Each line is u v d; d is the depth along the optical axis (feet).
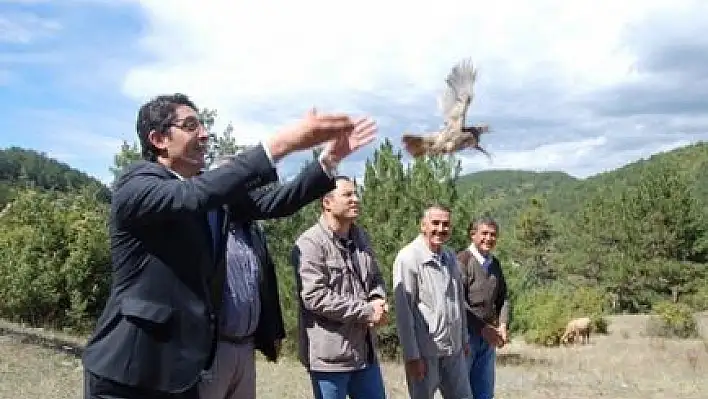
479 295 23.86
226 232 11.53
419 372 20.25
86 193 61.11
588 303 105.29
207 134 11.39
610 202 167.43
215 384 13.10
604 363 63.16
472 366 23.91
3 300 55.57
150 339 10.19
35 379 31.50
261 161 9.66
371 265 18.25
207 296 10.70
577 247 179.52
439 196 52.08
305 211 55.01
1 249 56.70
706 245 132.87
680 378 45.62
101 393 10.33
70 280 54.85
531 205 243.19
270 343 14.39
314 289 17.01
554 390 38.70
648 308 134.41
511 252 64.85
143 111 11.13
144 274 10.32
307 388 34.19
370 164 53.93
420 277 20.57
